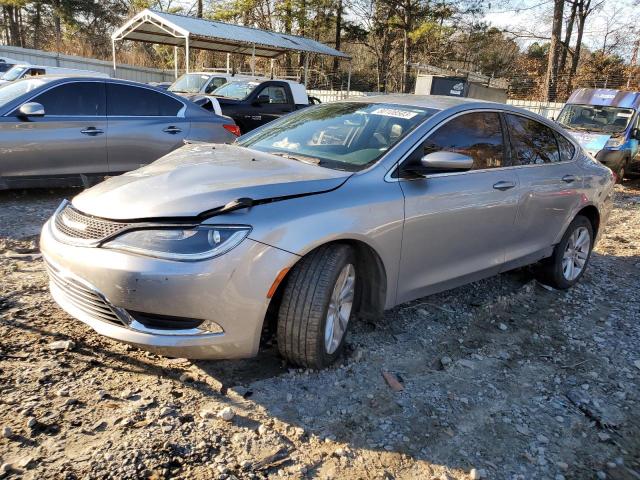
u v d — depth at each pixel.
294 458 2.64
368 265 3.58
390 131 3.92
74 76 7.36
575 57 37.03
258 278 2.89
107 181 3.49
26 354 3.25
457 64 40.62
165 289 2.77
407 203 3.58
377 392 3.25
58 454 2.49
